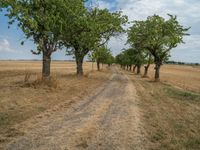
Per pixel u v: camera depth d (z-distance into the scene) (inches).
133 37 2021.4
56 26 1179.3
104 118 640.4
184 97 1155.9
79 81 1627.7
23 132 489.7
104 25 1910.7
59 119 610.2
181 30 1971.0
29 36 1171.9
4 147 407.5
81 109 745.6
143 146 443.5
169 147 442.0
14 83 1291.8
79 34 1707.7
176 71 5782.5
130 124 587.2
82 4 1424.7
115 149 422.9
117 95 1090.1
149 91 1314.0
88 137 478.3
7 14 1062.4
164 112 756.6
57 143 437.4
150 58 2691.9
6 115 619.8
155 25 1975.9
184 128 575.8
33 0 1122.7
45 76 1198.3
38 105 764.0
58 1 1147.9
